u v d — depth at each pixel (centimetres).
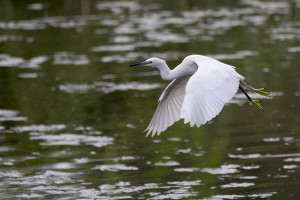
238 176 1086
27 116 1486
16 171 1148
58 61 2012
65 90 1694
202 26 2438
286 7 2833
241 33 2286
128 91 1662
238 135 1298
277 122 1362
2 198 1024
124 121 1420
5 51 2167
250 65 1827
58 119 1452
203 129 1356
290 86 1612
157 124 887
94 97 1619
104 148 1259
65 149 1262
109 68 1903
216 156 1187
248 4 2950
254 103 922
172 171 1125
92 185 1075
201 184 1060
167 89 873
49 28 2534
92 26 2538
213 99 709
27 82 1788
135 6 2975
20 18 2741
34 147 1276
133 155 1215
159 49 2069
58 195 1034
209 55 1950
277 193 1007
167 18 2641
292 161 1139
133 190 1047
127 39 2266
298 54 1950
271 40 2153
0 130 1384
